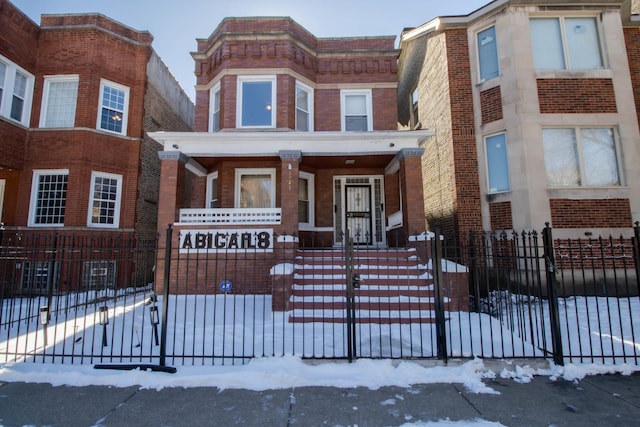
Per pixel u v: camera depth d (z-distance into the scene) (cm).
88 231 1179
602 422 324
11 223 1163
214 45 1251
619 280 913
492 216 1029
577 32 1042
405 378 420
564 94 998
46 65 1242
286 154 1003
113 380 413
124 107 1334
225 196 1171
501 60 1041
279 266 764
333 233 1238
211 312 740
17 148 1169
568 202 949
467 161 1070
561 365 446
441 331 462
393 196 1243
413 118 1552
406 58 1509
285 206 981
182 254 958
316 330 612
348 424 325
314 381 411
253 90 1197
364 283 786
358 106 1279
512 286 960
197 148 1033
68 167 1191
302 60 1238
